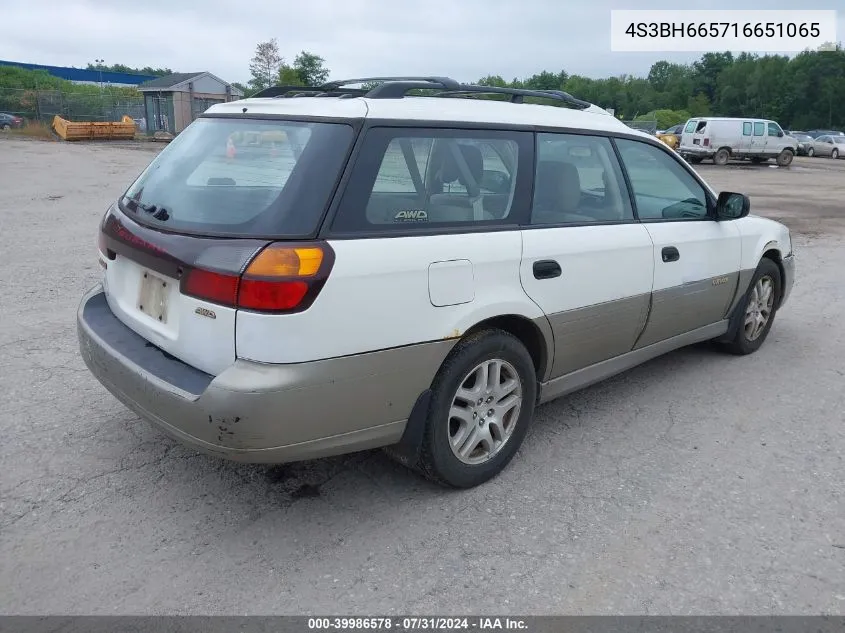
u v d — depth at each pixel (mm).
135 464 3578
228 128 3303
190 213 3016
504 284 3330
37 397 4301
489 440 3463
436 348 3072
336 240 2779
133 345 3156
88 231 9891
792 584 2832
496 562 2918
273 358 2650
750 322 5422
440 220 3170
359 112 3002
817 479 3658
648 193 4336
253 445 2695
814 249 10367
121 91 51406
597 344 3977
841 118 94062
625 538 3105
